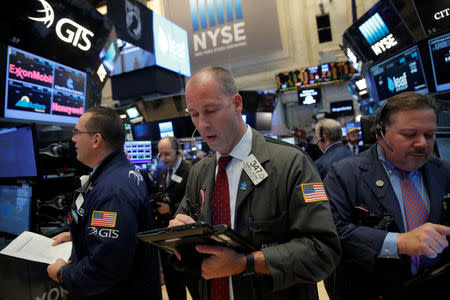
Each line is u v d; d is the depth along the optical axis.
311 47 12.52
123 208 1.01
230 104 0.75
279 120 13.27
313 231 0.69
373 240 0.80
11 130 1.60
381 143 0.88
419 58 2.01
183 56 9.49
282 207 0.74
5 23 1.52
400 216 0.85
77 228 1.08
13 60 1.57
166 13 13.72
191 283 0.91
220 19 13.30
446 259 0.84
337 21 12.18
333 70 12.13
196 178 0.97
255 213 0.75
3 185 1.71
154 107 7.51
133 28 6.89
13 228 1.59
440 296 0.77
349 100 12.16
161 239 0.62
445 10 2.08
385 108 0.85
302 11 12.53
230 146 0.83
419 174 0.90
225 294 0.80
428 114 0.77
